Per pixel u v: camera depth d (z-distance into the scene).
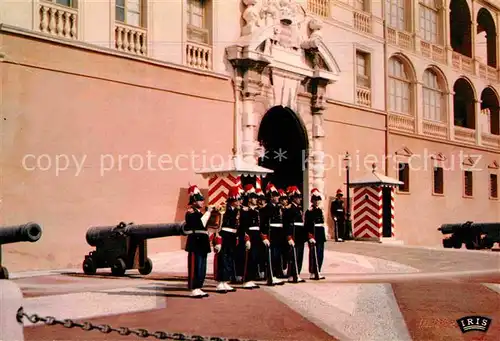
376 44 29.88
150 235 14.65
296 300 11.75
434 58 34.88
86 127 17.53
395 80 32.03
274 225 14.78
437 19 36.22
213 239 12.67
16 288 6.94
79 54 17.39
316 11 26.55
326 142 26.72
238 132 22.23
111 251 14.97
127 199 18.52
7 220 15.66
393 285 13.88
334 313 10.60
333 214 25.97
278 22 23.94
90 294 11.73
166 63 19.77
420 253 21.75
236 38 22.66
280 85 24.09
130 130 18.70
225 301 11.52
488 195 39.66
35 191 16.28
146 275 15.08
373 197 26.31
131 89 18.78
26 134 16.12
